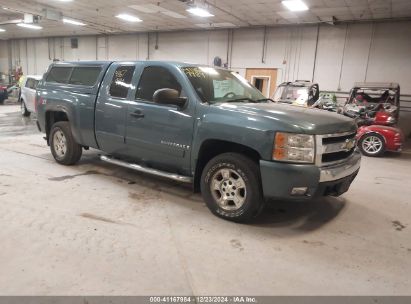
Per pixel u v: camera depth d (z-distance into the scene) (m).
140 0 11.32
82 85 4.79
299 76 14.19
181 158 3.69
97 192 4.08
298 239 3.07
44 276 2.30
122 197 3.96
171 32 17.23
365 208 3.99
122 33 18.86
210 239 2.98
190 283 2.31
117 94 4.29
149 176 4.86
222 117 3.28
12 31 20.20
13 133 8.41
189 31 16.66
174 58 17.42
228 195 3.37
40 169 5.00
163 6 11.91
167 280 2.33
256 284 2.33
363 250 2.92
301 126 2.96
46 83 5.42
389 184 5.20
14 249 2.64
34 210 3.44
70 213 3.41
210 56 16.28
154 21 14.84
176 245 2.84
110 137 4.38
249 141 3.07
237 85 4.21
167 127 3.71
